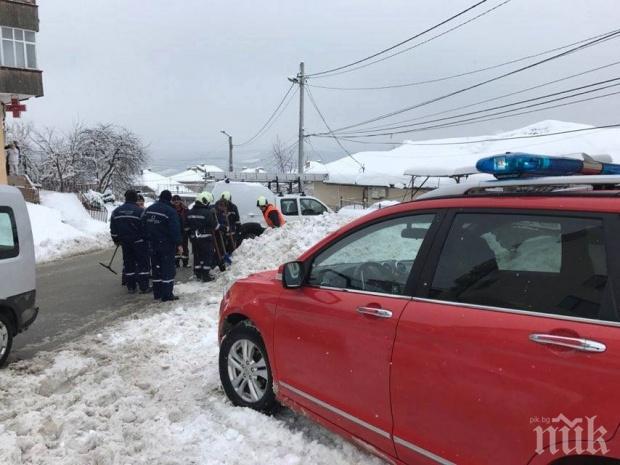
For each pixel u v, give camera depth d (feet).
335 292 11.19
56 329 23.38
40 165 146.00
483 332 8.06
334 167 184.65
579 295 7.39
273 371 12.63
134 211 30.96
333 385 10.75
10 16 77.20
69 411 13.93
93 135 155.02
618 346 6.67
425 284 9.33
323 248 11.93
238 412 13.56
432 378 8.60
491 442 7.80
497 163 9.41
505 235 8.53
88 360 18.19
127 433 12.61
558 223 7.92
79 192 133.80
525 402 7.36
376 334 9.68
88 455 11.53
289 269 12.30
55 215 70.49
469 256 8.90
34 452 11.62
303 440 11.94
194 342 20.53
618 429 6.41
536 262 8.07
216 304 27.02
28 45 79.66
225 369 14.42
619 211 7.29
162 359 18.52
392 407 9.36
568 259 7.68
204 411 13.91
